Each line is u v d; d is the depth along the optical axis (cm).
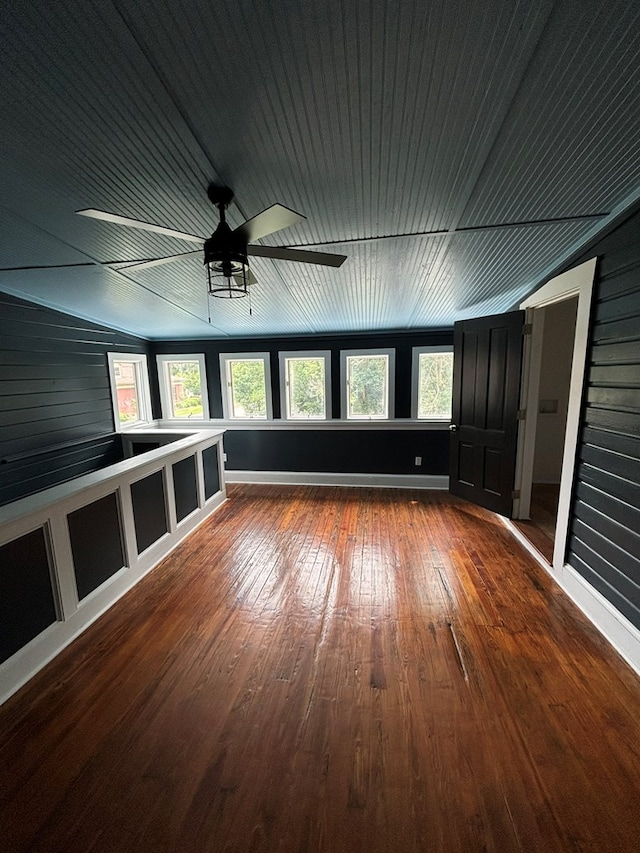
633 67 108
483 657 194
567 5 92
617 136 139
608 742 149
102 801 131
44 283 303
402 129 137
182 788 135
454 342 399
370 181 169
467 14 96
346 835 121
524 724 157
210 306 367
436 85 118
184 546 330
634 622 189
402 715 162
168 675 186
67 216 198
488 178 167
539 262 264
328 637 212
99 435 440
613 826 121
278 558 306
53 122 131
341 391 500
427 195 180
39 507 193
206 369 531
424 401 486
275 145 146
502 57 108
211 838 121
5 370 331
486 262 263
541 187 173
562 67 110
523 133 138
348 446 504
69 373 399
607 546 211
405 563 294
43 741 153
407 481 494
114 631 220
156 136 140
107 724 160
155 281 298
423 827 122
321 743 150
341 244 232
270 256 179
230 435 532
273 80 116
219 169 160
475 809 127
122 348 479
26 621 188
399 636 211
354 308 371
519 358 334
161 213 196
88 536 230
